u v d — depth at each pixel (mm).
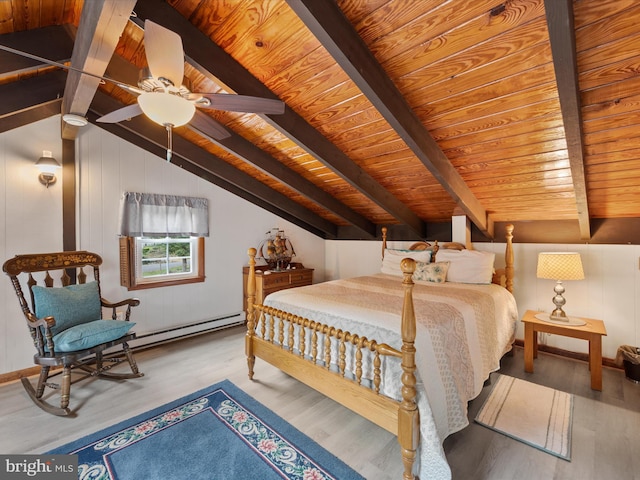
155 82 1437
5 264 2270
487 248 3713
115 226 3229
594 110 1792
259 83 2164
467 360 1982
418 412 1564
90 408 2270
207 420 2123
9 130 2637
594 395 2404
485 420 2107
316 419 2154
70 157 2947
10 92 2342
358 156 3012
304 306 2408
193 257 3930
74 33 2049
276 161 3486
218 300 4086
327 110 2426
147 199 3365
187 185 3766
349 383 1875
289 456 1788
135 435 1964
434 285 3119
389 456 1806
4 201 2631
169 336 3580
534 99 1854
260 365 3033
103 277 3162
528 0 1348
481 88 1875
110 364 2932
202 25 1798
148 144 3420
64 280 2812
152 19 1644
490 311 2559
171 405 2307
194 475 1646
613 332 2914
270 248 4523
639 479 1600
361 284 3166
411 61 1781
